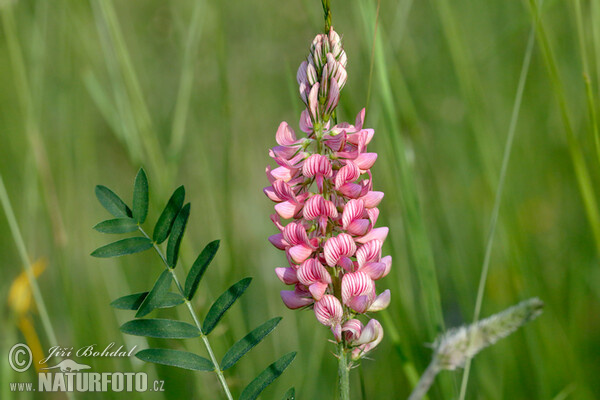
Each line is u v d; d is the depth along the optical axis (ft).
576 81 1.96
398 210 1.68
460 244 1.90
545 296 1.75
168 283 1.43
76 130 2.12
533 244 1.87
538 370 1.71
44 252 1.90
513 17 2.17
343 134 1.37
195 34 1.83
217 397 1.67
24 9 2.13
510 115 2.10
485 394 1.70
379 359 1.74
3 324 1.66
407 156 1.67
